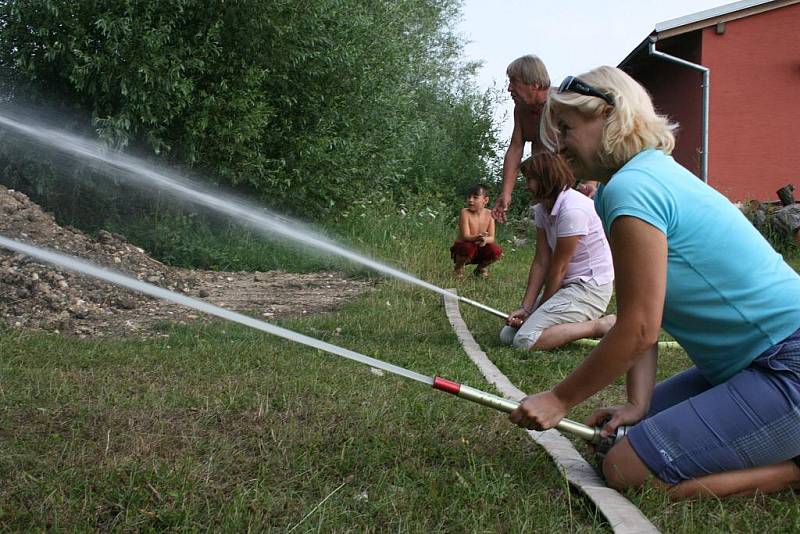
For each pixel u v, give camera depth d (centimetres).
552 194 534
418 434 315
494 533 227
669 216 247
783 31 1622
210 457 275
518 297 775
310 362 443
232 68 1044
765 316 250
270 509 237
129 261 838
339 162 1171
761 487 258
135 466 264
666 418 258
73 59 936
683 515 241
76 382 376
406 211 1398
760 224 1311
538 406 267
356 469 278
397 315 653
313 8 1096
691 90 1708
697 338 264
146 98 963
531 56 582
